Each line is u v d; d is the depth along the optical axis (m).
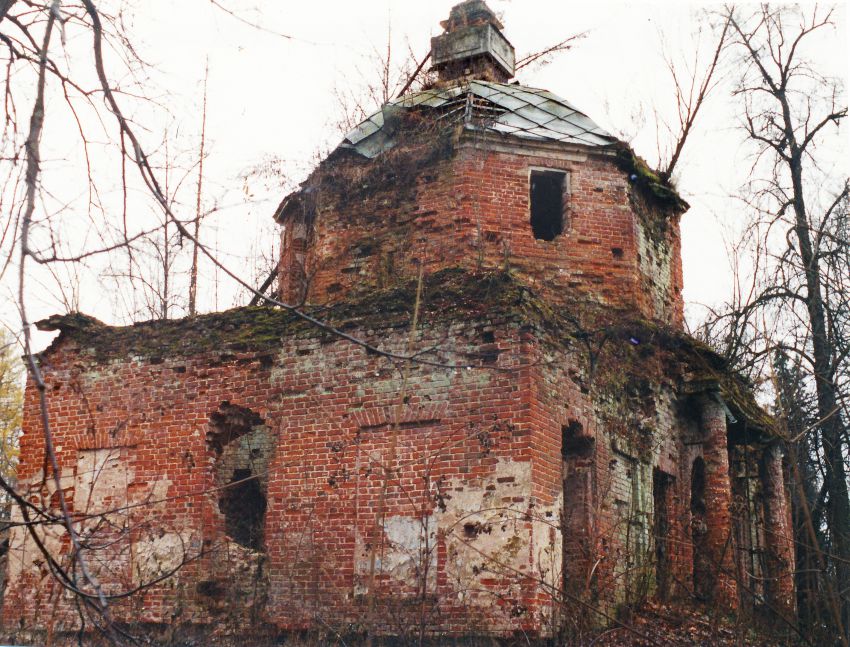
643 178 16.45
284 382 13.27
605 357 13.65
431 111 16.48
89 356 14.77
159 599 13.07
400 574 11.58
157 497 13.65
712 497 14.95
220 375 13.78
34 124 4.39
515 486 11.15
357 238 16.05
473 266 14.69
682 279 17.61
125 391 14.38
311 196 16.97
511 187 15.53
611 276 15.57
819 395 13.98
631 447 13.84
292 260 17.34
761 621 13.45
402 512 11.82
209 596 12.97
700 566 14.97
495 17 19.19
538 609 10.66
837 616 8.27
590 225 15.71
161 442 13.91
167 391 14.09
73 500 14.19
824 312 14.30
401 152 15.92
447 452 11.72
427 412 11.98
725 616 13.75
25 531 14.18
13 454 18.20
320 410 12.84
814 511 16.53
